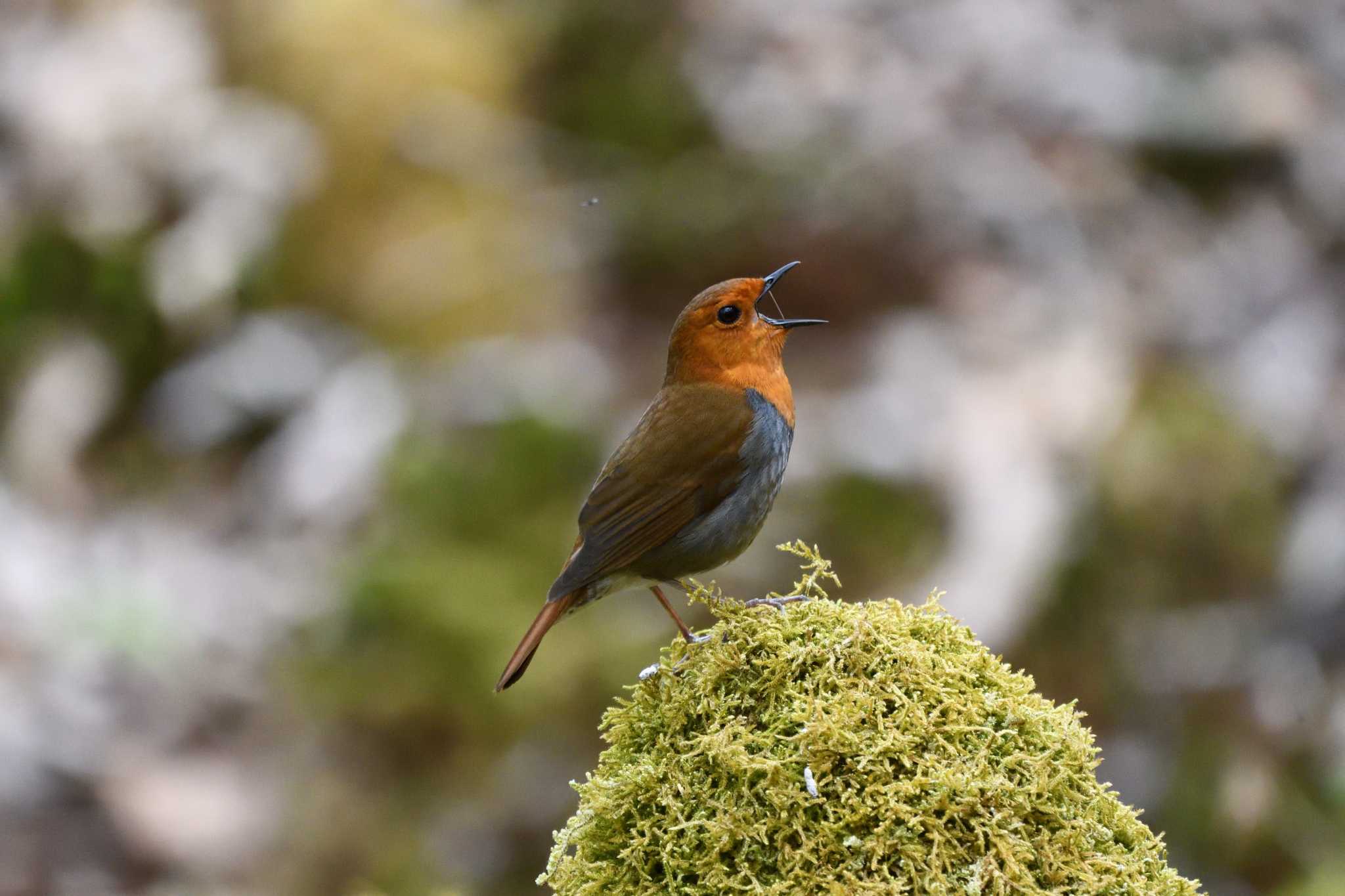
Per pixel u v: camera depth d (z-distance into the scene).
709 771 4.94
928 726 4.81
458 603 11.09
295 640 11.49
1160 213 14.60
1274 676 11.19
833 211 14.16
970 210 14.23
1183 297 13.76
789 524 11.55
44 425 13.09
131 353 13.53
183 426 13.27
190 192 14.05
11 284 13.41
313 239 13.94
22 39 15.05
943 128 14.95
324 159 14.14
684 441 7.05
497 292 13.75
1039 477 11.64
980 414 12.12
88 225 13.73
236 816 10.47
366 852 10.37
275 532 12.51
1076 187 14.62
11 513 12.51
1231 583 11.67
